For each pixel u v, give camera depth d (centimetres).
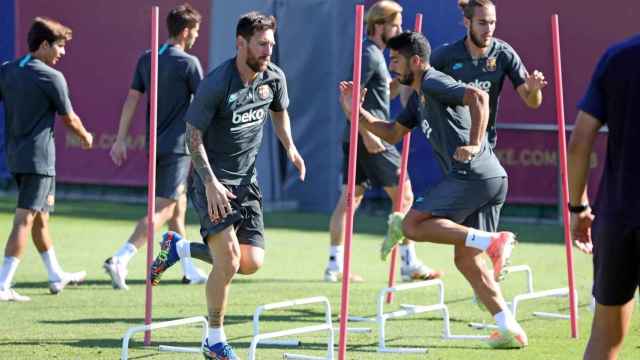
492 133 2911
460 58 2861
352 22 5306
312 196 5556
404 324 2858
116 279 3362
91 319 2872
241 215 2361
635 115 1683
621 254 1716
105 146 5956
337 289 3412
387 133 2644
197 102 2253
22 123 3134
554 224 5184
